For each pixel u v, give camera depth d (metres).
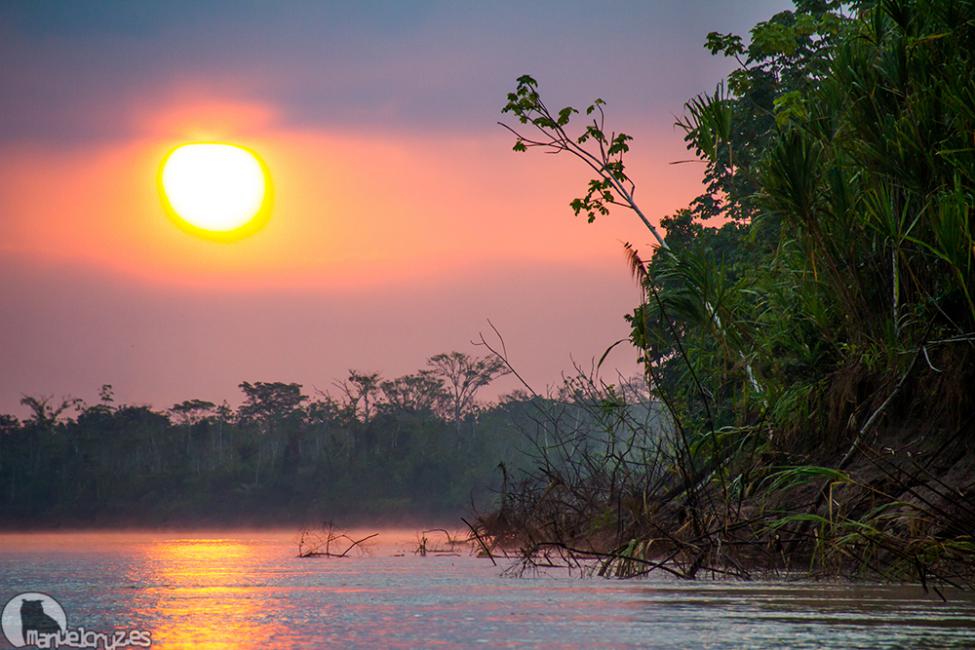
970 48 10.34
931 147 9.74
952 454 9.41
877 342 10.44
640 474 14.36
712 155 13.07
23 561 14.23
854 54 11.18
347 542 28.30
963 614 5.59
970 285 8.77
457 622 5.34
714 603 6.25
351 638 4.71
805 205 10.62
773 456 11.03
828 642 4.44
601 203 17.89
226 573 10.52
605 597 6.82
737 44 18.42
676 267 11.84
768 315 12.46
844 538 8.59
